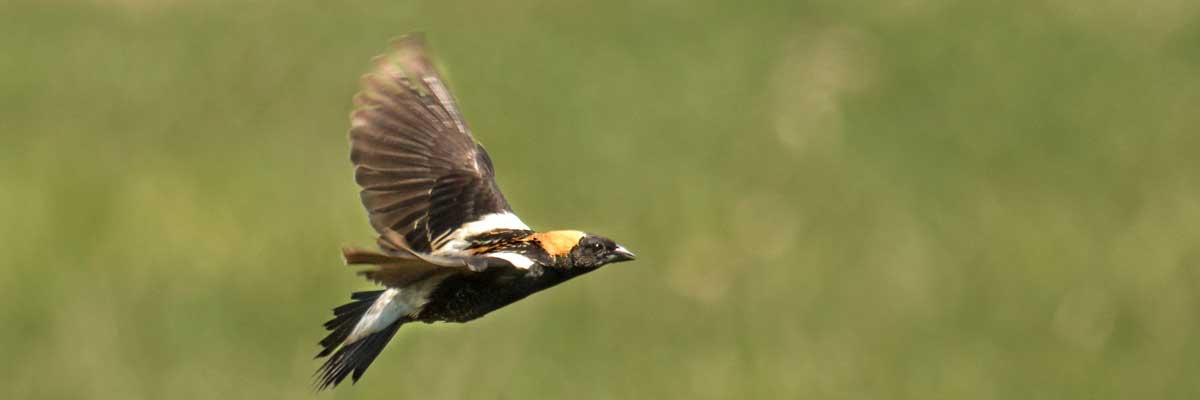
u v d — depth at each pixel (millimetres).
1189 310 15227
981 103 19562
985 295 15547
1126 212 17016
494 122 19000
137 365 14250
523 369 14094
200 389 14047
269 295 15008
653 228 16688
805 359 14531
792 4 21766
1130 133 18812
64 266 15359
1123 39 20922
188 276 15289
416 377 13875
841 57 20453
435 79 8305
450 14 21406
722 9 21641
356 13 21375
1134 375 14469
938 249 16312
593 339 14594
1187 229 16422
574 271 7703
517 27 21203
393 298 7316
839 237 16609
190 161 17672
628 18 21453
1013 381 14438
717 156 18188
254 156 17875
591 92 19625
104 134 18234
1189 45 20750
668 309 15133
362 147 8023
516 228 7906
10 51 20156
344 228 16016
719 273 15836
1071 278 15719
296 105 19234
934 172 18016
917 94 19703
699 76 19938
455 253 7484
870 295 15586
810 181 17703
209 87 19562
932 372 14414
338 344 7340
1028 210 17094
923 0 21859
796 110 19297
